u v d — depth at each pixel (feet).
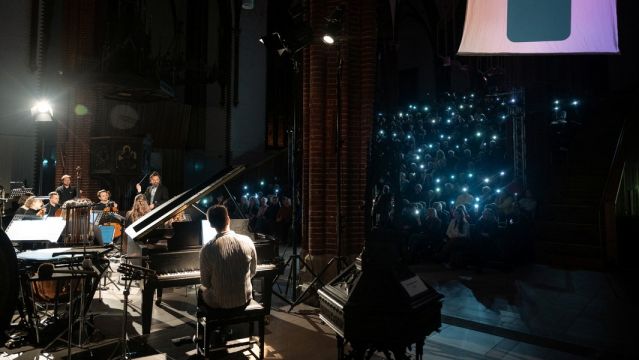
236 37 61.21
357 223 20.03
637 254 26.81
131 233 15.46
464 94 45.98
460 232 27.71
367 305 9.27
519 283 23.24
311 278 19.52
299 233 38.52
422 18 61.93
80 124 40.11
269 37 20.51
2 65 40.88
